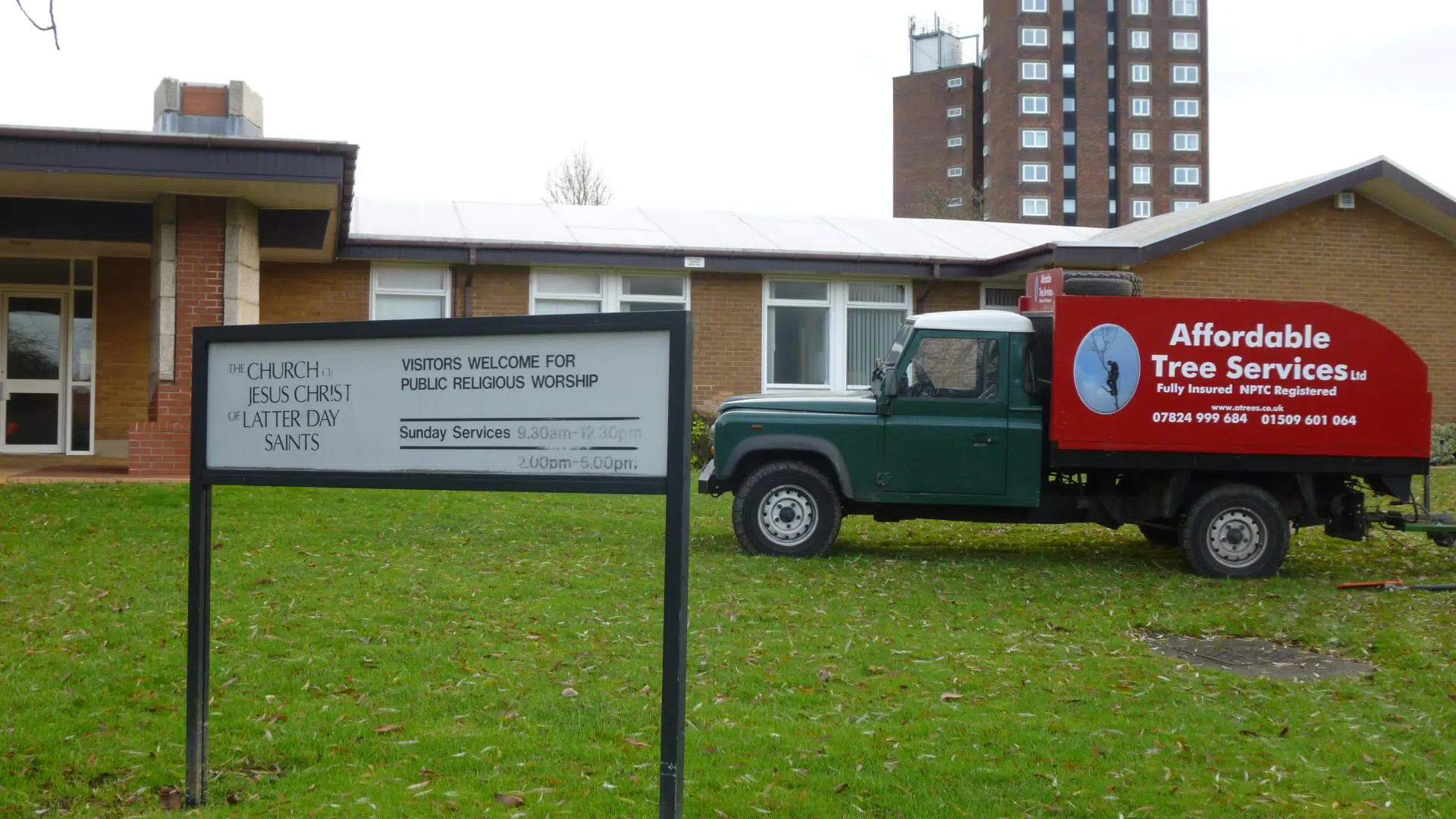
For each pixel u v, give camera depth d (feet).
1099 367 31.37
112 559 28.30
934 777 15.34
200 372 14.44
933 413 32.35
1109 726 17.63
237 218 43.91
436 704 18.08
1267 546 31.60
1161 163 280.51
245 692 18.53
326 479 13.91
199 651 14.35
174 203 43.37
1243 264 59.88
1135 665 21.44
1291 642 24.31
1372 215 61.36
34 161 38.81
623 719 17.52
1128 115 279.90
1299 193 58.34
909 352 32.50
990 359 32.50
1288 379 31.48
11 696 17.92
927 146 296.51
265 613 23.25
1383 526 32.91
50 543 30.12
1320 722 18.19
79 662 19.74
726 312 59.88
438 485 13.47
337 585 26.07
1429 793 15.20
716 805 14.23
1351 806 14.66
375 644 21.39
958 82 293.23
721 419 32.99
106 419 55.11
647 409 12.63
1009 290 62.95
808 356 61.00
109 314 55.21
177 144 39.60
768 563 30.81
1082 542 37.96
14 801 14.11
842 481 32.32
